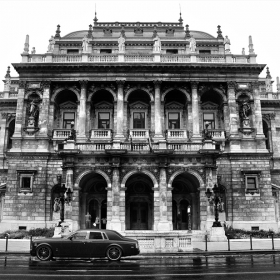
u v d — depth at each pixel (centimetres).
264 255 2723
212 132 5034
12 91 6362
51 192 4784
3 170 5731
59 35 5884
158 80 5141
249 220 4747
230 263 2122
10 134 6069
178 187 4919
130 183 4806
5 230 4631
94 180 4766
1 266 1959
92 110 5319
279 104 6203
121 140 4888
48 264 2067
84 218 4662
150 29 6138
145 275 1595
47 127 5009
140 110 5328
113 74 5172
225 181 4862
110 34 6072
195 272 1692
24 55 5216
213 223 3691
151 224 4762
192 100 5119
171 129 5088
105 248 2230
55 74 5172
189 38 5684
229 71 5219
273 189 5462
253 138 5016
